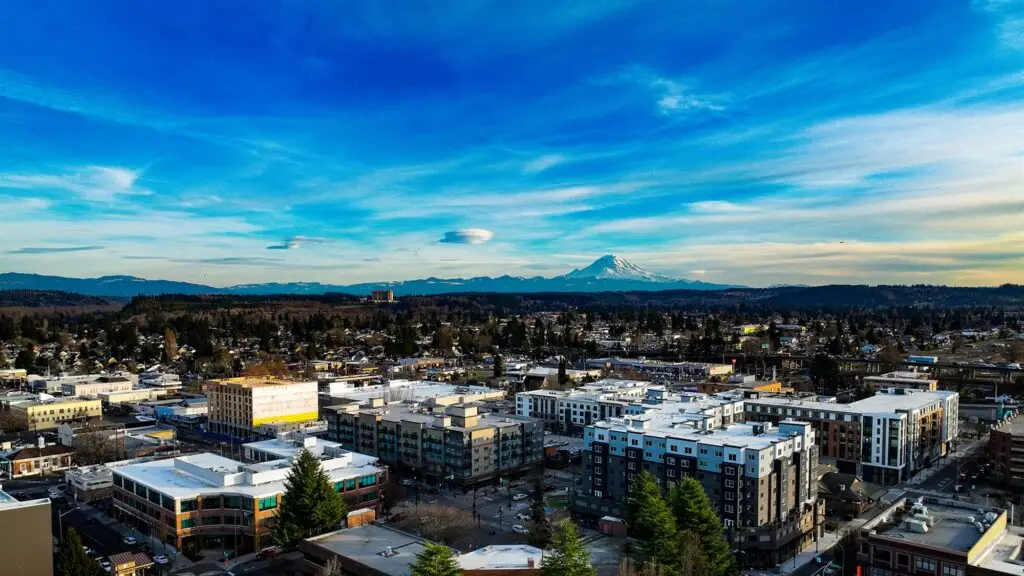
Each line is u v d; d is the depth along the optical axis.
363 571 133.00
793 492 164.88
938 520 132.38
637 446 173.75
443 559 115.56
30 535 110.75
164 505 162.00
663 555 131.00
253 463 188.75
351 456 193.75
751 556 150.50
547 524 167.25
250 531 160.25
